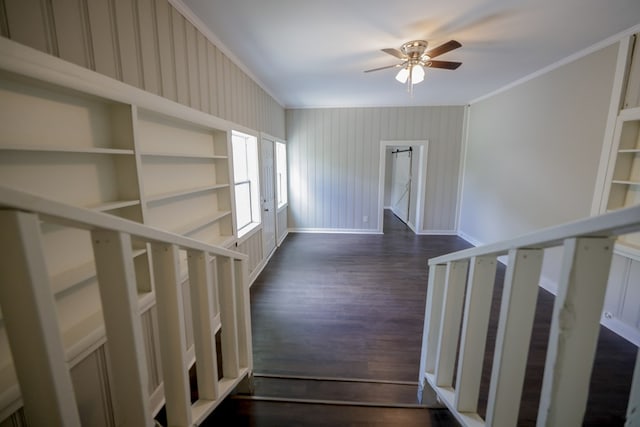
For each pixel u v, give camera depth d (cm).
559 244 65
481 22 224
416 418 152
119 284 65
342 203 589
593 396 174
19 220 45
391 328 254
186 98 205
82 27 123
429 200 578
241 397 165
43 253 49
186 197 223
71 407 56
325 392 179
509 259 77
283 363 209
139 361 70
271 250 461
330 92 447
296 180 586
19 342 50
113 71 140
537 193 346
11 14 97
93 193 138
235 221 286
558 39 254
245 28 231
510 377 81
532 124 355
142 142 171
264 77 365
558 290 58
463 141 551
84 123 132
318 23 223
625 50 235
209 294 113
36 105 111
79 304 131
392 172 851
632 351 217
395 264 414
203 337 114
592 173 268
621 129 240
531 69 336
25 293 48
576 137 287
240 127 304
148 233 72
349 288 334
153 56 169
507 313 77
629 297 233
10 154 103
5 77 99
